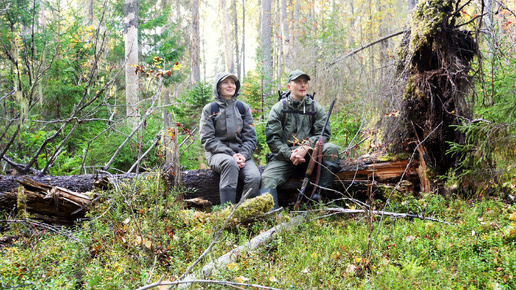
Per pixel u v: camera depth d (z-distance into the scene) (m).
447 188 4.55
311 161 4.46
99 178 4.23
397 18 15.63
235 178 4.38
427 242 3.15
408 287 2.44
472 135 4.36
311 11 20.78
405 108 4.99
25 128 6.00
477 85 5.02
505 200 4.21
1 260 2.82
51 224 3.91
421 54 4.86
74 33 7.46
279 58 17.73
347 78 7.93
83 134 7.27
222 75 4.64
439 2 4.72
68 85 7.35
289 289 2.50
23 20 7.61
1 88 6.62
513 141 4.06
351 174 4.85
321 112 4.84
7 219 3.73
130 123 7.18
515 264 2.64
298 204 4.37
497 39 4.91
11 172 4.64
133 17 9.12
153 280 2.58
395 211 4.35
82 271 2.85
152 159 6.03
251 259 2.88
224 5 18.92
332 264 2.92
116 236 3.26
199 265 2.79
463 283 2.57
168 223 3.56
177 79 13.08
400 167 4.91
